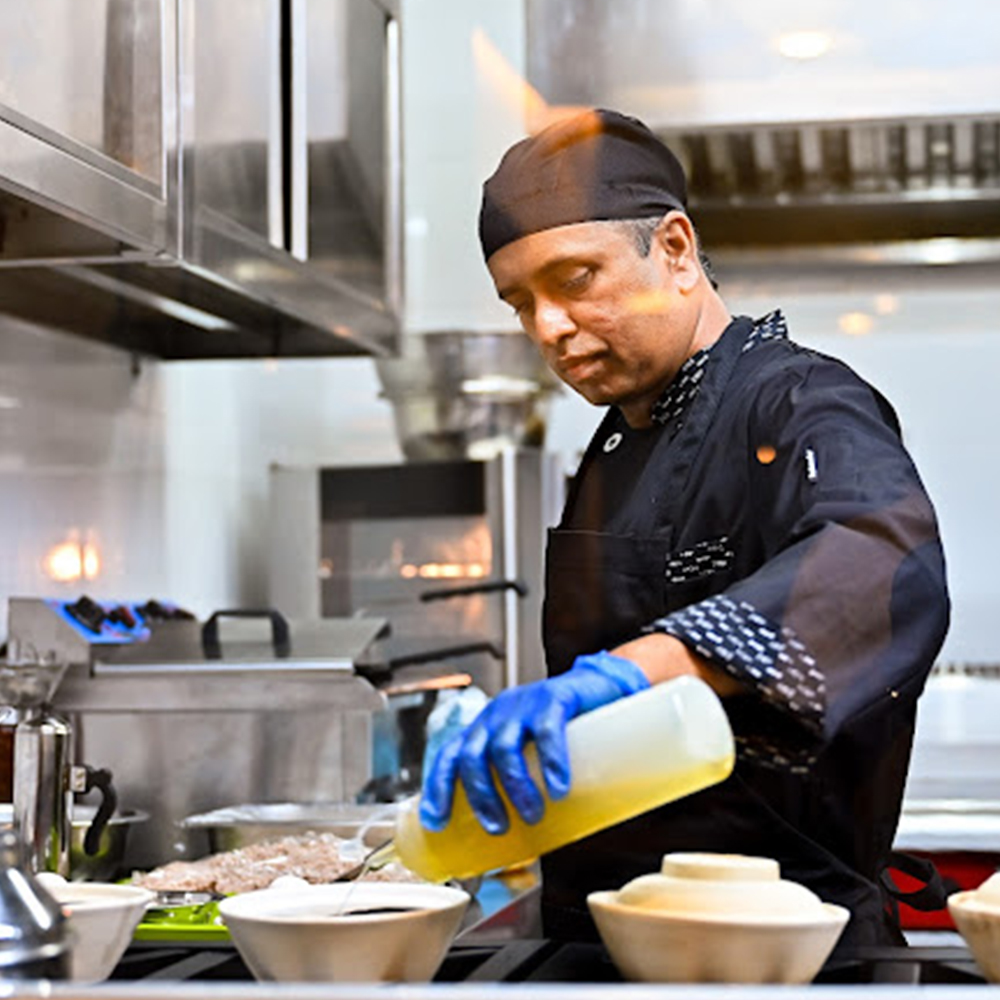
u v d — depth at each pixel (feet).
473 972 4.20
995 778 10.66
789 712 4.29
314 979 3.93
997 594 12.64
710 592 5.38
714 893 3.89
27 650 8.57
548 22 11.16
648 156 5.78
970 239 12.28
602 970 4.24
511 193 5.69
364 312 10.73
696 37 10.87
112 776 7.83
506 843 4.00
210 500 11.91
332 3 10.28
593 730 3.94
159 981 4.03
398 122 11.37
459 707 8.13
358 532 11.73
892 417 5.48
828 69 10.78
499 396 11.98
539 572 11.47
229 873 6.30
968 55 10.62
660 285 5.68
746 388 5.41
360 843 6.58
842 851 4.92
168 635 9.08
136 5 7.80
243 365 12.45
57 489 9.85
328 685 8.66
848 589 4.39
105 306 10.32
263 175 9.25
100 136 7.39
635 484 5.73
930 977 4.06
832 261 12.46
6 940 3.58
